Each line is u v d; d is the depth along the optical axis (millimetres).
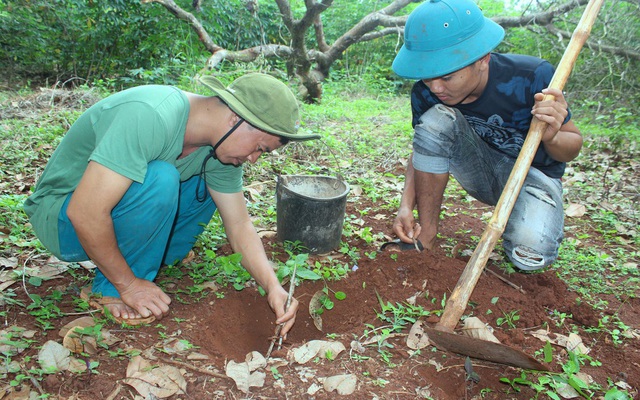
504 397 2045
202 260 2959
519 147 2842
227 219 2580
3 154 4156
